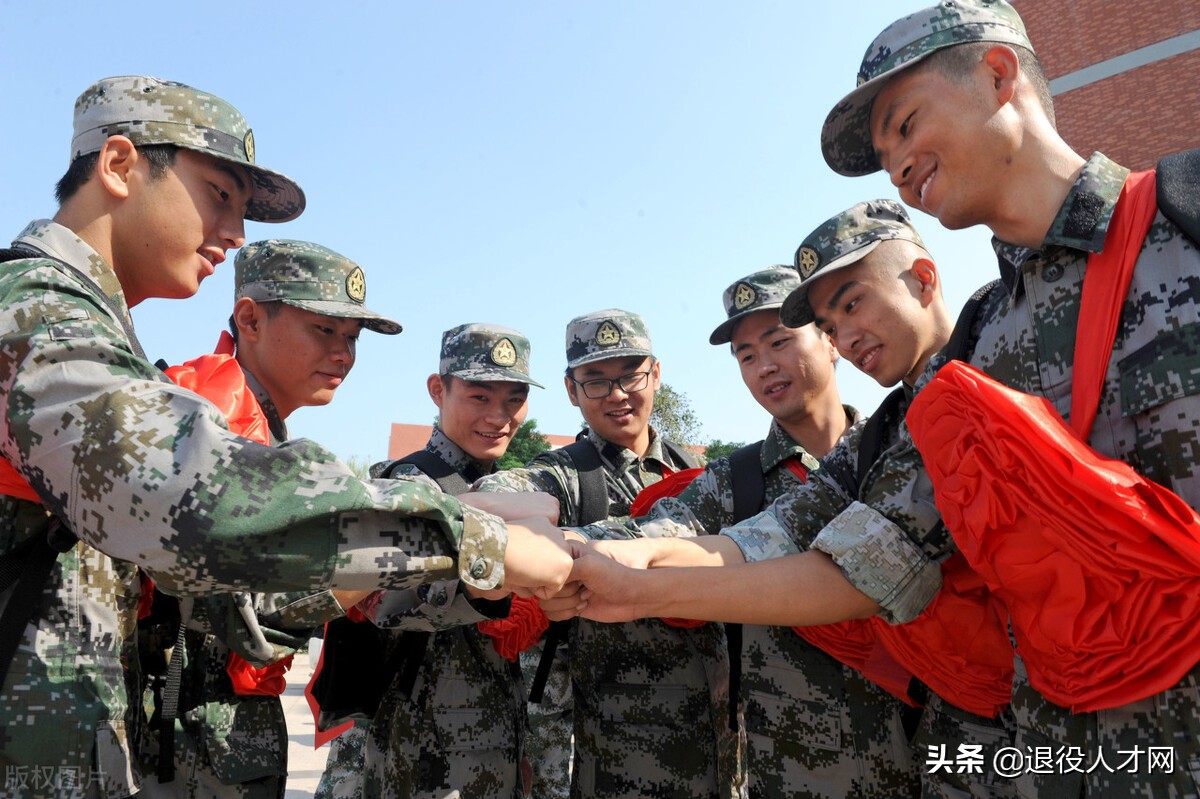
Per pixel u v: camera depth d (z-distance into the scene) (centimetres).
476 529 154
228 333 291
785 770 244
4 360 135
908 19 160
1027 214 151
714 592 187
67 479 130
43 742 136
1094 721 134
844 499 227
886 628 195
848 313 253
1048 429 126
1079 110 1565
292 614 197
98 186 169
